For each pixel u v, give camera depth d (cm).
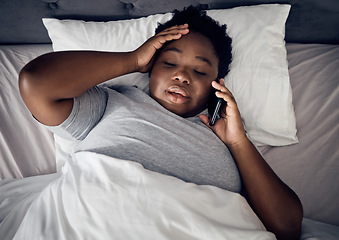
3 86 99
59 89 55
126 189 52
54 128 63
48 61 55
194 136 67
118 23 104
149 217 49
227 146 71
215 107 78
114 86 84
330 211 74
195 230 49
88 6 111
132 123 66
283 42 95
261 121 88
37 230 50
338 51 108
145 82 91
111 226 49
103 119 69
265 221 62
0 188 72
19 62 108
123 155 61
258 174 65
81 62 59
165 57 74
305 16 109
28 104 55
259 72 89
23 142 88
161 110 71
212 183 62
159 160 61
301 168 83
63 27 102
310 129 90
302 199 77
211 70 76
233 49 94
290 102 89
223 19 98
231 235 49
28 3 110
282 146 89
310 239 57
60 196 54
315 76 101
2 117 91
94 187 53
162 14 104
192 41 74
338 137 87
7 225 59
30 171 84
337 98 95
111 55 68
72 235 49
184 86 71
